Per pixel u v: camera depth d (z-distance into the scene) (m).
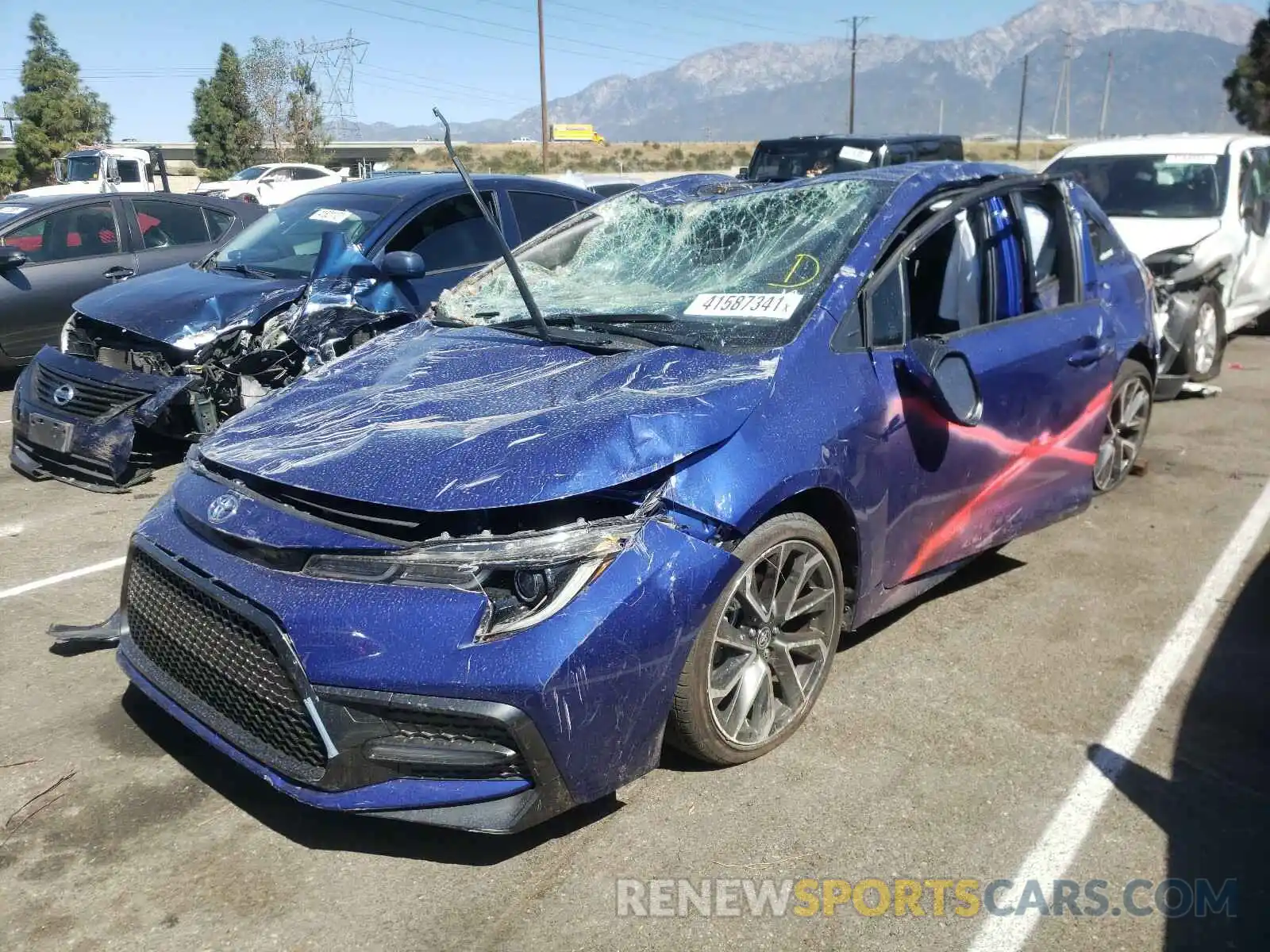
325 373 3.61
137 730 3.33
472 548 2.49
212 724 2.78
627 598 2.54
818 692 3.29
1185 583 4.45
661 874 2.62
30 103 43.78
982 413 3.67
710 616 2.76
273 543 2.64
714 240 3.86
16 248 8.33
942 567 3.82
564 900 2.53
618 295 3.75
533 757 2.44
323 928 2.44
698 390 2.91
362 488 2.63
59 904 2.53
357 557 2.56
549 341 3.48
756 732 3.06
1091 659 3.77
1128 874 2.63
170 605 2.90
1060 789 2.97
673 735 2.87
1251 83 34.69
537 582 2.47
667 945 2.38
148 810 2.90
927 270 3.75
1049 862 2.67
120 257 8.82
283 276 6.32
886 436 3.28
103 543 5.05
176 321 5.71
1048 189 4.43
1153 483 5.82
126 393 5.75
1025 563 4.68
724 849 2.71
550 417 2.82
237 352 5.81
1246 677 3.64
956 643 3.89
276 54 45.28
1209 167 8.73
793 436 2.97
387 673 2.42
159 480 6.04
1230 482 5.82
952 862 2.67
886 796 2.94
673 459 2.69
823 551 3.16
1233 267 8.19
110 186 25.06
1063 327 4.20
